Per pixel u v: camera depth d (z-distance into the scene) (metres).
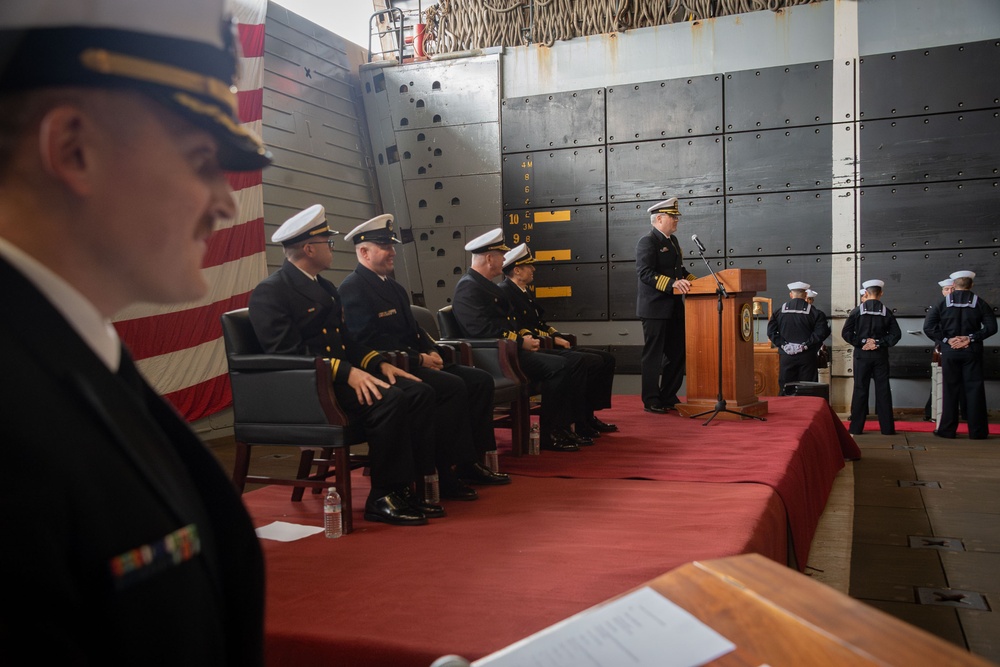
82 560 0.49
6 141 0.55
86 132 0.55
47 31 0.53
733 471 3.86
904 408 8.55
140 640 0.53
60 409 0.50
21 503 0.46
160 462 0.59
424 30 9.86
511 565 2.52
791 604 0.87
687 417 5.92
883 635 0.80
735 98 8.72
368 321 3.91
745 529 2.82
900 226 8.32
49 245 0.57
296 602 2.19
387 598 2.21
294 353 3.25
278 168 8.37
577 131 9.25
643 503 3.37
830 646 0.78
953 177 8.14
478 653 1.78
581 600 2.15
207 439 7.30
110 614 0.51
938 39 8.14
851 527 4.46
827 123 8.47
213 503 0.71
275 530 3.13
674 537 2.78
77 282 0.58
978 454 6.58
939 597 3.31
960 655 0.75
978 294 8.11
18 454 0.46
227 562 0.71
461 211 9.70
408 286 9.96
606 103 9.14
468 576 2.41
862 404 7.84
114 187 0.57
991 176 8.04
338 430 3.11
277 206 8.28
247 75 7.78
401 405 3.22
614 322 9.26
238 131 0.63
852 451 6.42
